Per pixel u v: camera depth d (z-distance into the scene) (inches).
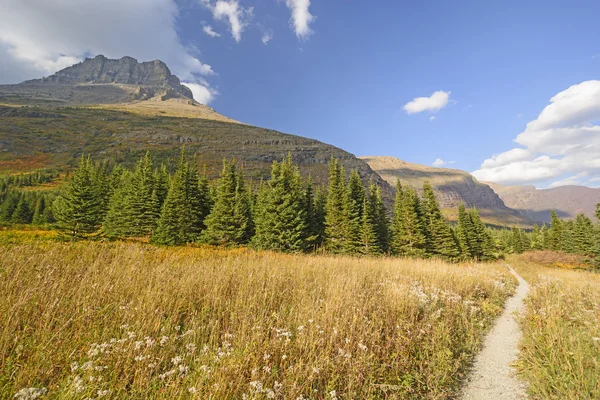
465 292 400.8
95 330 153.0
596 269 1471.5
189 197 1243.2
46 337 135.3
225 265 336.8
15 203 2468.0
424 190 1614.2
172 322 184.9
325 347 167.9
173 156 6574.8
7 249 323.3
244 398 110.3
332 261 559.5
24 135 6545.3
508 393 170.1
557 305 289.6
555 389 161.5
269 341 164.7
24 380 110.7
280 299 248.4
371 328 200.5
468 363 211.6
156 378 121.1
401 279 382.6
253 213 1455.5
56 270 247.6
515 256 2187.5
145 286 228.5
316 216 1405.0
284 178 1132.5
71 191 1102.4
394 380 162.9
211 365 132.5
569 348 192.5
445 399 159.9
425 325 234.4
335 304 219.8
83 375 114.4
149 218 1355.8
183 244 1106.1
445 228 1540.4
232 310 209.0
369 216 1343.5
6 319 146.5
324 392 137.3
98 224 1178.6
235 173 1318.9
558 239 2215.8
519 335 279.1
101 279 230.4
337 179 1350.9
